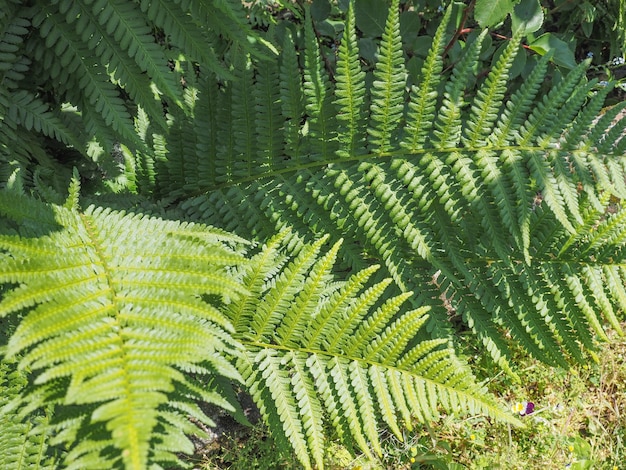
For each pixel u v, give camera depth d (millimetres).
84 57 1171
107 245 1080
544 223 1301
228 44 1352
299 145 1269
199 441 1393
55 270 1035
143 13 1188
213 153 1291
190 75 1314
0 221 1126
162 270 1061
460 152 1244
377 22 1530
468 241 1292
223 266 1150
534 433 1452
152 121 1316
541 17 1495
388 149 1254
